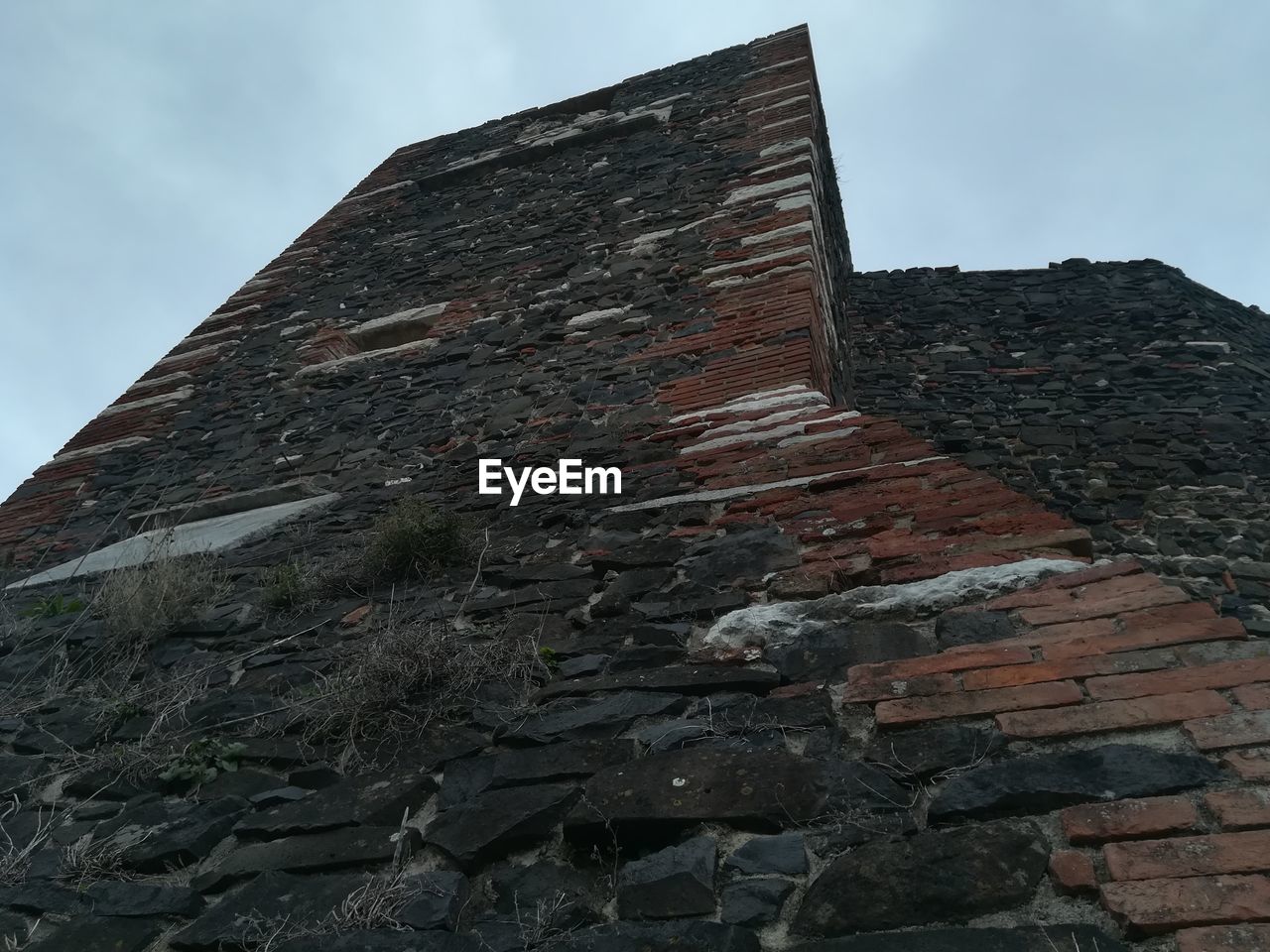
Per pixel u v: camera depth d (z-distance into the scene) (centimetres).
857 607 328
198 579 517
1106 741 240
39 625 520
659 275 794
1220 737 230
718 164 983
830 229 1118
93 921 268
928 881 211
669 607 368
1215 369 1008
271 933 246
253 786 326
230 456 753
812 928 208
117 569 548
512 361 742
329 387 820
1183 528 730
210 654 448
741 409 562
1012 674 271
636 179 1027
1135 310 1129
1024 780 231
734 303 708
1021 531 355
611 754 283
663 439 552
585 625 378
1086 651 273
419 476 621
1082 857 208
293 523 596
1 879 298
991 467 868
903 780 244
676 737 282
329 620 448
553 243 947
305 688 381
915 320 1191
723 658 324
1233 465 824
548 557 451
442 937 231
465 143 1391
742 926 212
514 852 259
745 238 802
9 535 731
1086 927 192
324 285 1053
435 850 266
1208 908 188
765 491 453
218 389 886
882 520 392
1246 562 673
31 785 359
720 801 249
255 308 1038
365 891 251
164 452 797
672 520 453
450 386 740
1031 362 1077
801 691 293
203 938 251
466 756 307
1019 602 306
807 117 1020
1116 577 304
